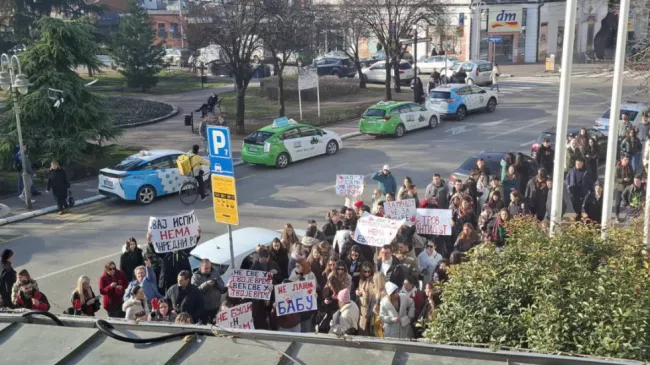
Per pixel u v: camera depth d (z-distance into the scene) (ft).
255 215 65.57
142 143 99.96
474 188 54.85
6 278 40.11
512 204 49.19
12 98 80.02
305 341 17.08
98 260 54.49
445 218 44.19
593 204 53.78
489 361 16.14
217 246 43.60
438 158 86.07
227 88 160.97
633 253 25.27
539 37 198.29
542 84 152.56
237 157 91.09
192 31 104.42
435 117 106.52
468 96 112.47
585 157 63.41
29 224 64.90
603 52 190.08
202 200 71.41
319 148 88.89
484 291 24.06
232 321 32.55
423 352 16.51
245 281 34.96
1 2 169.78
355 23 142.82
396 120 99.09
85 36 83.56
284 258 41.22
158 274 42.32
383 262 38.11
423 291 36.19
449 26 175.52
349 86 147.74
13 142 78.69
